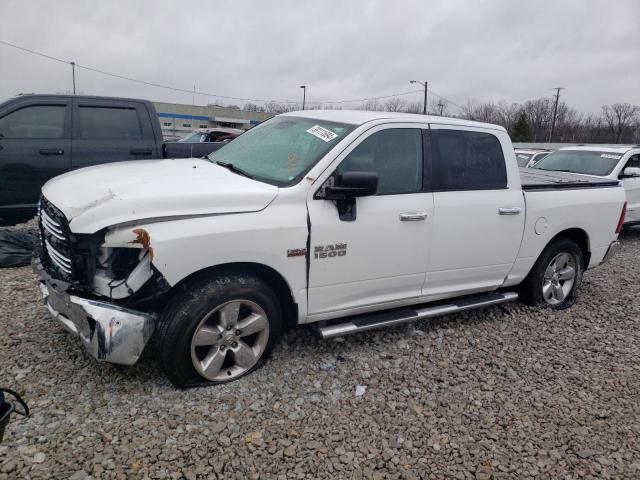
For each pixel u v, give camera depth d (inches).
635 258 331.0
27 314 173.2
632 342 190.7
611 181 228.8
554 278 216.2
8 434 112.2
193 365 131.3
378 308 166.1
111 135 281.9
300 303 146.1
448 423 132.2
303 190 141.0
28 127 264.5
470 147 176.6
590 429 134.8
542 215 195.8
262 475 108.4
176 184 132.3
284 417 127.9
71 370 139.1
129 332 120.6
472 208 173.3
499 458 121.0
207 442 116.2
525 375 159.9
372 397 140.3
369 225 151.0
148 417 122.4
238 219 130.2
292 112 191.3
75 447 110.6
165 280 122.4
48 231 135.3
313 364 153.9
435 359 164.6
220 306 131.5
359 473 111.9
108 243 120.3
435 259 169.3
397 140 159.8
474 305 186.4
